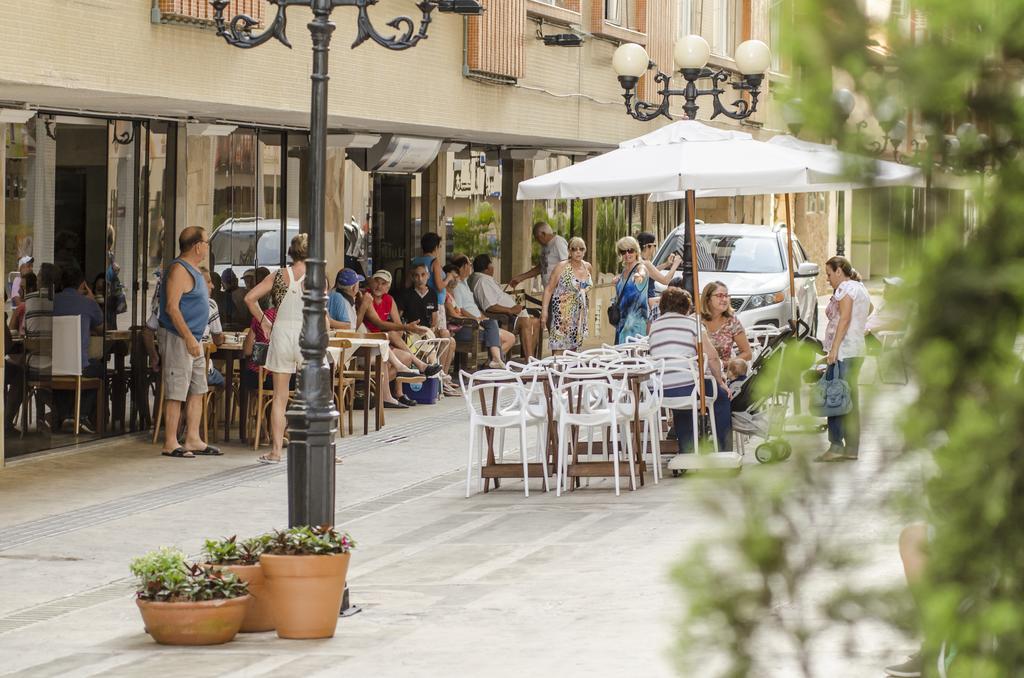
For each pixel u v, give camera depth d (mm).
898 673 2826
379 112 20203
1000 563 2637
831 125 2590
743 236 28156
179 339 17922
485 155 29406
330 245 24125
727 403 16797
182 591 9930
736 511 2857
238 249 21594
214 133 20047
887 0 2572
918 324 2623
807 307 29328
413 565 12680
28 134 17422
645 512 14688
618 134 29609
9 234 17125
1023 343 2592
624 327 23969
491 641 9742
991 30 2533
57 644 9930
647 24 31156
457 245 28688
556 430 16922
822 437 2846
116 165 18875
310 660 9352
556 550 13039
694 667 2914
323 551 10109
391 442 19891
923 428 2656
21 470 16906
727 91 36812
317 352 10961
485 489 16359
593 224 34688
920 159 2602
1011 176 2570
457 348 25875
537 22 25578
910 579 2736
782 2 2596
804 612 2826
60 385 18188
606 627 10008
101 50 14773
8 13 13555
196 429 18281
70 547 13141
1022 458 2611
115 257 18953
